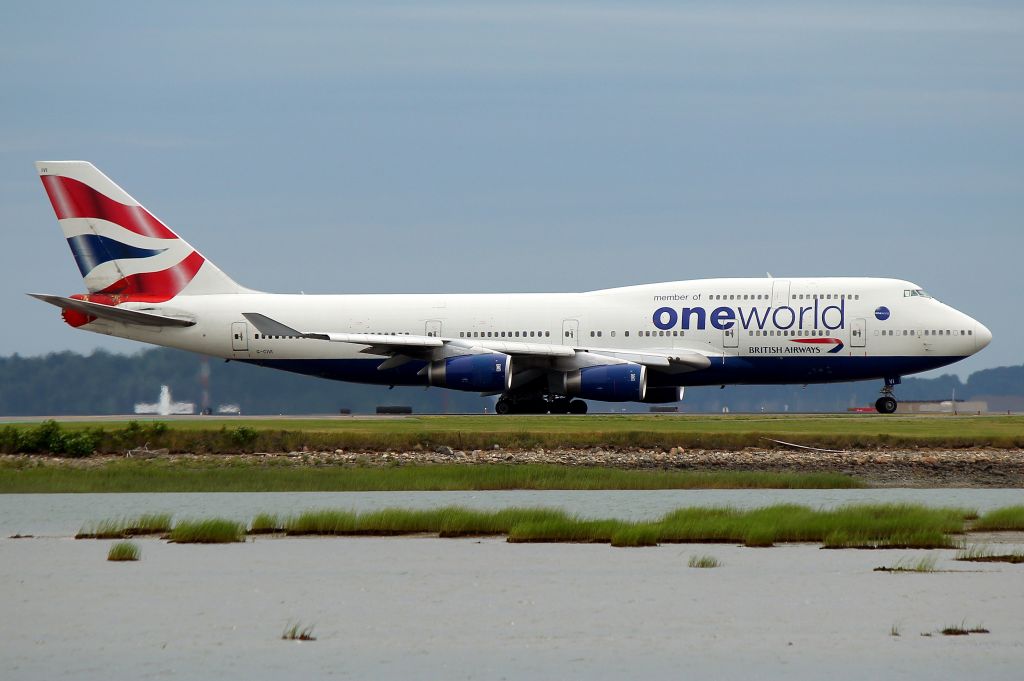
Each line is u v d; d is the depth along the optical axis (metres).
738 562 126.12
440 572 122.06
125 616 106.94
